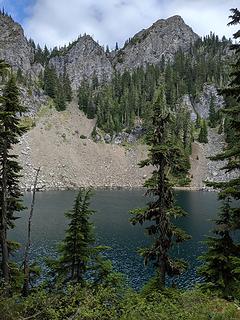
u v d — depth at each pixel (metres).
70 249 22.80
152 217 20.23
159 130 19.42
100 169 192.00
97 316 12.70
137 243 64.81
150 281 19.73
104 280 22.41
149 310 13.67
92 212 23.81
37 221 81.12
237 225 17.08
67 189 163.38
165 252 19.48
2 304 10.46
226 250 19.95
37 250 57.75
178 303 16.06
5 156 21.84
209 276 20.31
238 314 13.77
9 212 22.89
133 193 148.50
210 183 16.48
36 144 188.50
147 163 19.28
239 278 19.61
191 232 72.19
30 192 142.88
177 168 19.38
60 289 19.08
